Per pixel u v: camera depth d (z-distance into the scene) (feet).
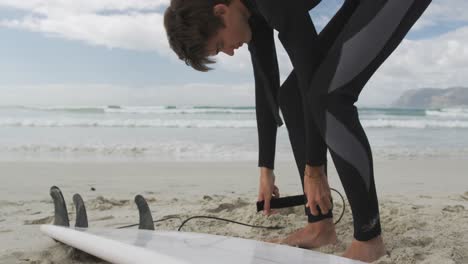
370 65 5.27
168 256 5.11
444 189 16.53
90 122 48.01
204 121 52.11
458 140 35.68
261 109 7.36
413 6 5.19
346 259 5.32
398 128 48.26
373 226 5.82
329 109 5.31
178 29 5.59
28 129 40.73
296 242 7.33
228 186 16.44
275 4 5.36
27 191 14.74
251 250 5.69
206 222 9.59
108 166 21.20
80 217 7.73
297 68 5.77
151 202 12.66
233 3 5.75
